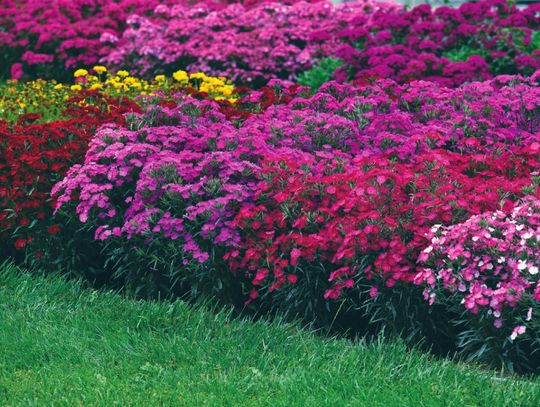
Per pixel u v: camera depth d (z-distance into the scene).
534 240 5.00
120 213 6.61
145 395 4.82
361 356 5.21
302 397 4.71
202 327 5.65
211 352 5.27
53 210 6.91
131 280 6.58
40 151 7.17
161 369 5.08
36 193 6.84
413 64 10.64
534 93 7.62
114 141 6.80
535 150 6.56
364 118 7.33
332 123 6.95
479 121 7.21
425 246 5.48
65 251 6.87
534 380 5.04
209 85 10.95
